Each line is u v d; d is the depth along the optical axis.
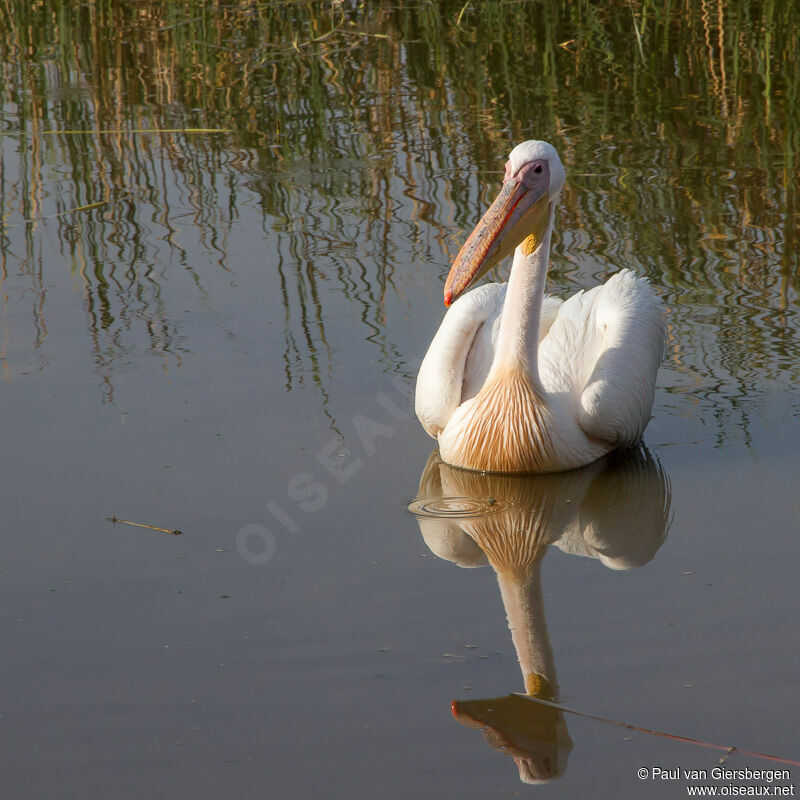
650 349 10.95
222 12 24.59
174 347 12.10
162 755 6.52
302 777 6.33
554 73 21.20
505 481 10.29
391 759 6.48
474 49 22.52
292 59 22.38
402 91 20.72
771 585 8.14
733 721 6.71
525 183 10.02
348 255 14.41
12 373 11.48
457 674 7.24
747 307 12.90
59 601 8.06
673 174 16.89
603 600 8.07
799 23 22.41
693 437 10.60
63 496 9.43
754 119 18.83
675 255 14.31
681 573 8.39
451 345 10.93
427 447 11.08
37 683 7.18
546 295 13.11
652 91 20.27
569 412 10.64
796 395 11.13
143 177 17.28
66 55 22.89
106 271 14.02
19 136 19.02
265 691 7.11
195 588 8.26
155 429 10.52
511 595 8.19
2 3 24.75
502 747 6.55
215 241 14.93
